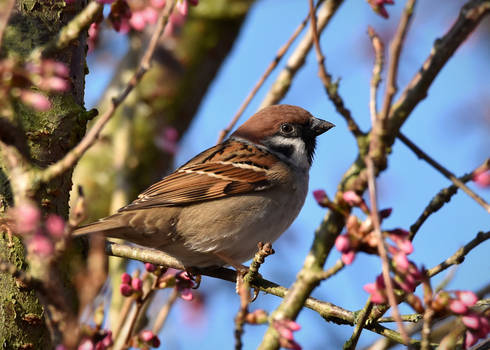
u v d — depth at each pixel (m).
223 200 9.66
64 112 7.24
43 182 5.65
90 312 5.17
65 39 6.07
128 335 6.96
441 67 5.07
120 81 15.67
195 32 16.16
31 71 5.10
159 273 7.61
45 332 7.03
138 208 9.06
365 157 4.92
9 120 5.65
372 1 5.93
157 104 15.59
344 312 7.39
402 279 5.05
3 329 6.84
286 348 5.36
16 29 7.04
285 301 5.52
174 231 9.34
